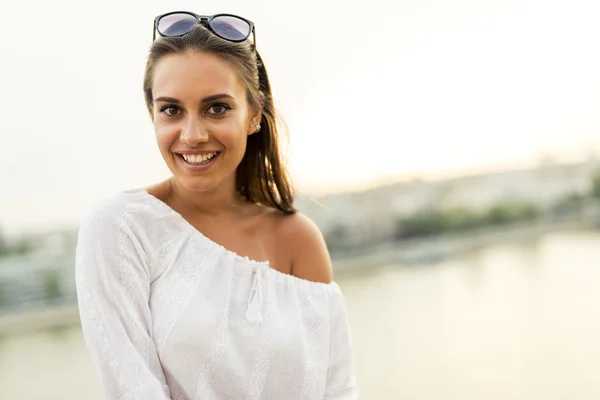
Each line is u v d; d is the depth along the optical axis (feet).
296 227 5.72
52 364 20.06
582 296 26.50
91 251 4.48
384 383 18.65
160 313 4.57
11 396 17.38
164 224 4.85
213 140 4.73
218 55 4.75
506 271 32.22
